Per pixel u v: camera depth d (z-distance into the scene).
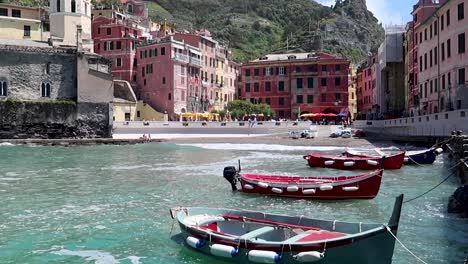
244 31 193.50
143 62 96.31
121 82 90.19
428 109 64.75
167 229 18.58
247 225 15.44
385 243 12.27
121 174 34.03
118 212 21.62
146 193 26.31
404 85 86.75
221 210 16.66
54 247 16.50
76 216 20.89
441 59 58.31
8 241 17.20
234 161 42.34
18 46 70.00
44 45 76.06
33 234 18.09
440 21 58.62
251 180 25.42
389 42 86.38
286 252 12.90
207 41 105.88
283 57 109.00
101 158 45.66
